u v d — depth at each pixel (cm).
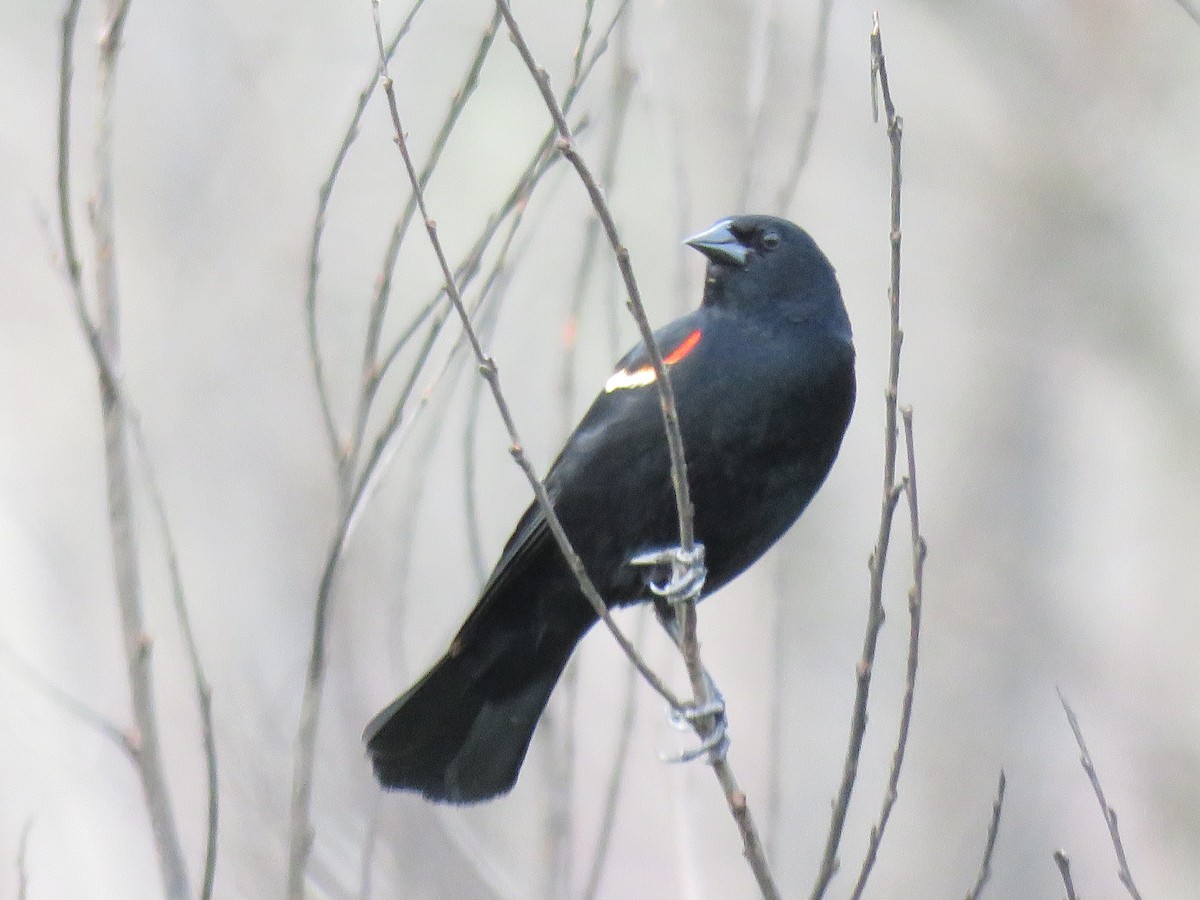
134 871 987
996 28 1555
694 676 621
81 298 596
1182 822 1373
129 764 1023
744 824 571
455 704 773
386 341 1361
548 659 786
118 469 598
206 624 1175
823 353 776
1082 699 1443
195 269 1473
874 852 538
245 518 1274
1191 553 1475
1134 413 1538
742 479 768
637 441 759
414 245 1484
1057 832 1386
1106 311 1541
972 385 1576
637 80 787
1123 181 1554
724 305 783
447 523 1267
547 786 720
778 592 754
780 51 1516
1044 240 1560
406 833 868
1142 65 1560
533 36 1598
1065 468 1529
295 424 1332
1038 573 1498
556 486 764
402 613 749
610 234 556
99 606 1259
